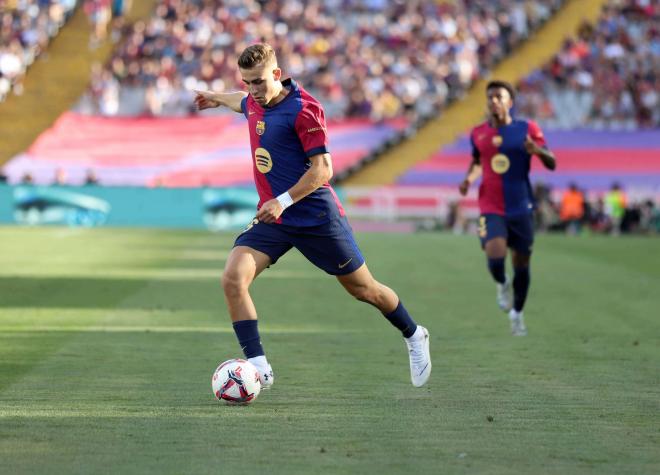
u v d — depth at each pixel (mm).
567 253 83312
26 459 19766
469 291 54719
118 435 21812
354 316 43688
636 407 25406
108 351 33406
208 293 51406
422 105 140875
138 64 143625
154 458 19984
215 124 136000
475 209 123625
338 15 155375
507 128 39656
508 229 39844
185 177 132375
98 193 117125
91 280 57156
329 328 40000
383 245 91188
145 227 115000
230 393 24938
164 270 63750
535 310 46906
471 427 23016
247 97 27281
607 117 138750
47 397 25734
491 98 39406
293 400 25828
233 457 20141
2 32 148250
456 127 136500
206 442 21328
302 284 56750
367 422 23391
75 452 20359
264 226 25891
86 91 141750
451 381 28922
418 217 123750
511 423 23453
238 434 22078
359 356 33156
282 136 25531
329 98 139250
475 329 40562
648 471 19531
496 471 19375
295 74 141250
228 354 33062
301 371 30250
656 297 52406
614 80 143250
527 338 38094
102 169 132625
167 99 140250
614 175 131375
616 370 31031
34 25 150125
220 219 116562
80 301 47594
